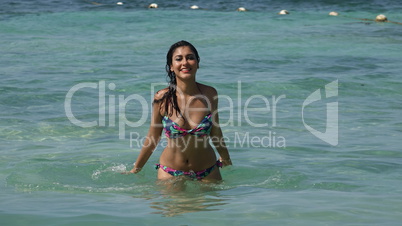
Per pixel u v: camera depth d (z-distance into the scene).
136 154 11.07
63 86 17.95
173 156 9.28
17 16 39.06
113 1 52.06
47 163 10.16
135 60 23.06
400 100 16.55
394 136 12.38
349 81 19.16
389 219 6.68
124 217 6.83
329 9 47.28
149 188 8.66
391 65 22.45
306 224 6.50
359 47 27.39
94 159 10.61
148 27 34.41
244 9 45.38
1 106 15.20
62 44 27.45
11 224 6.54
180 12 43.38
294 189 8.48
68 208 7.28
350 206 7.29
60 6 46.78
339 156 10.75
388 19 41.19
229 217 6.82
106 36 30.52
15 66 21.38
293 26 36.12
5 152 11.02
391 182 8.84
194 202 7.65
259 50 26.11
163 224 6.54
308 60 23.55
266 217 6.80
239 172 9.72
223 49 26.30
